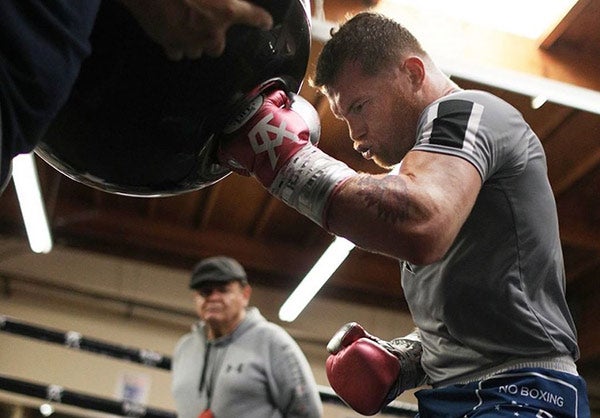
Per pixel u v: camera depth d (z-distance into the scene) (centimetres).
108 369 637
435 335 140
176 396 293
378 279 709
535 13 337
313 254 681
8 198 641
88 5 89
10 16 81
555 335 130
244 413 270
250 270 689
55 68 85
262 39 109
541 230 133
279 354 275
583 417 128
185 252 667
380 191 112
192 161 114
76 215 650
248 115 115
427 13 334
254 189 602
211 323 287
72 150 111
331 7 318
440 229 111
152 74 102
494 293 130
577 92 338
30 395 335
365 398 145
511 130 131
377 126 141
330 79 143
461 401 132
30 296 651
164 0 99
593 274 669
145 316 667
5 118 83
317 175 115
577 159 522
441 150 121
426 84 140
